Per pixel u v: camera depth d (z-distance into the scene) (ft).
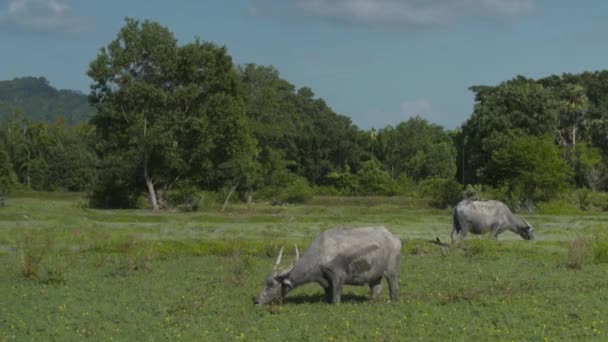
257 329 42.32
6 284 57.98
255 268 67.46
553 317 44.60
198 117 172.55
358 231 50.83
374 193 265.95
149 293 53.93
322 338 40.32
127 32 170.71
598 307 47.47
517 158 180.24
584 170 216.74
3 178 224.94
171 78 176.24
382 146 336.90
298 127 313.32
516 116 211.61
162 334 41.45
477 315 45.78
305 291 55.72
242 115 184.24
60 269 60.03
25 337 40.88
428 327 42.45
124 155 169.78
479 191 182.19
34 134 332.60
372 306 48.57
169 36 175.94
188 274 63.46
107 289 55.57
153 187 180.96
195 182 192.03
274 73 263.08
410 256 77.36
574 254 69.36
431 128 367.66
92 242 85.97
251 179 198.39
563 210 164.66
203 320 44.88
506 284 57.21
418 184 277.64
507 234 107.45
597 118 271.08
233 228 113.60
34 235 88.84
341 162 330.95
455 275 62.85
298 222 129.39
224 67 178.60
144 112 171.63
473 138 231.91
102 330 42.42
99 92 172.86
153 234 101.35
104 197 183.73
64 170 289.33
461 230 91.09
